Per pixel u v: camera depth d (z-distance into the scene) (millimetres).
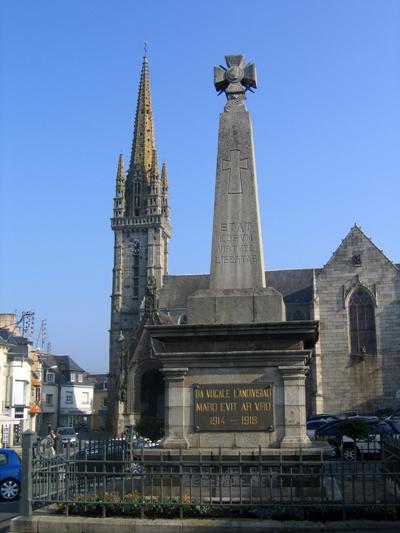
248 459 11922
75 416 100188
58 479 11430
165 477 12125
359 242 64750
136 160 110688
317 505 10445
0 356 58344
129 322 102250
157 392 72562
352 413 58125
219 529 10148
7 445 57031
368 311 63344
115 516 10828
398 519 10328
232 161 14523
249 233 14070
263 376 12500
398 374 61344
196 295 13633
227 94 15133
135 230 105875
